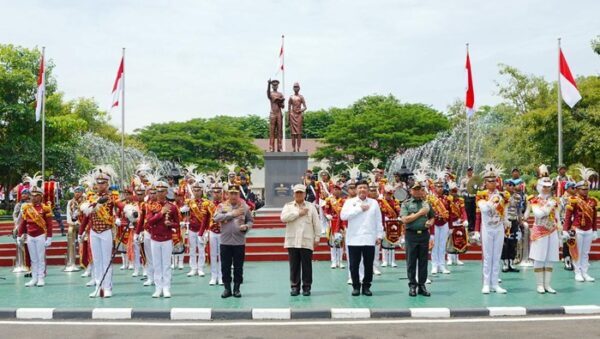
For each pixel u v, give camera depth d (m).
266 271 14.09
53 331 8.17
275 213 23.09
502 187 13.67
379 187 16.12
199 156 55.25
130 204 14.22
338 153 50.53
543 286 10.89
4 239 19.14
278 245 16.47
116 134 53.06
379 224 10.79
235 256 10.62
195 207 13.70
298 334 7.92
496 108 41.50
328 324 8.60
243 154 56.47
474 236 11.14
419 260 10.67
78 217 14.66
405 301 10.07
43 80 24.67
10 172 32.91
